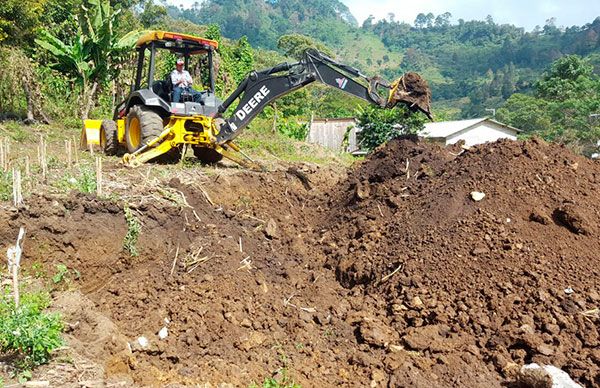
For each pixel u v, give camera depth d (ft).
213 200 26.89
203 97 32.96
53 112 48.98
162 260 21.38
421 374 16.07
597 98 132.87
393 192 26.20
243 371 16.21
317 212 29.48
